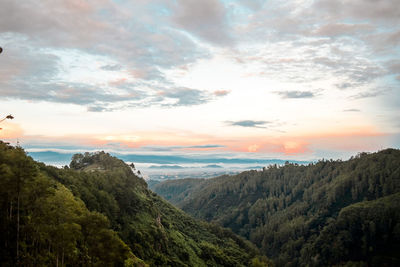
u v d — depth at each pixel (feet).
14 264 156.04
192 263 399.03
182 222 569.64
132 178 508.53
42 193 170.50
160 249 361.92
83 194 295.48
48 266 170.40
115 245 179.42
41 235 173.58
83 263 190.39
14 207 171.53
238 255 529.45
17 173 158.20
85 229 178.91
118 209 341.21
